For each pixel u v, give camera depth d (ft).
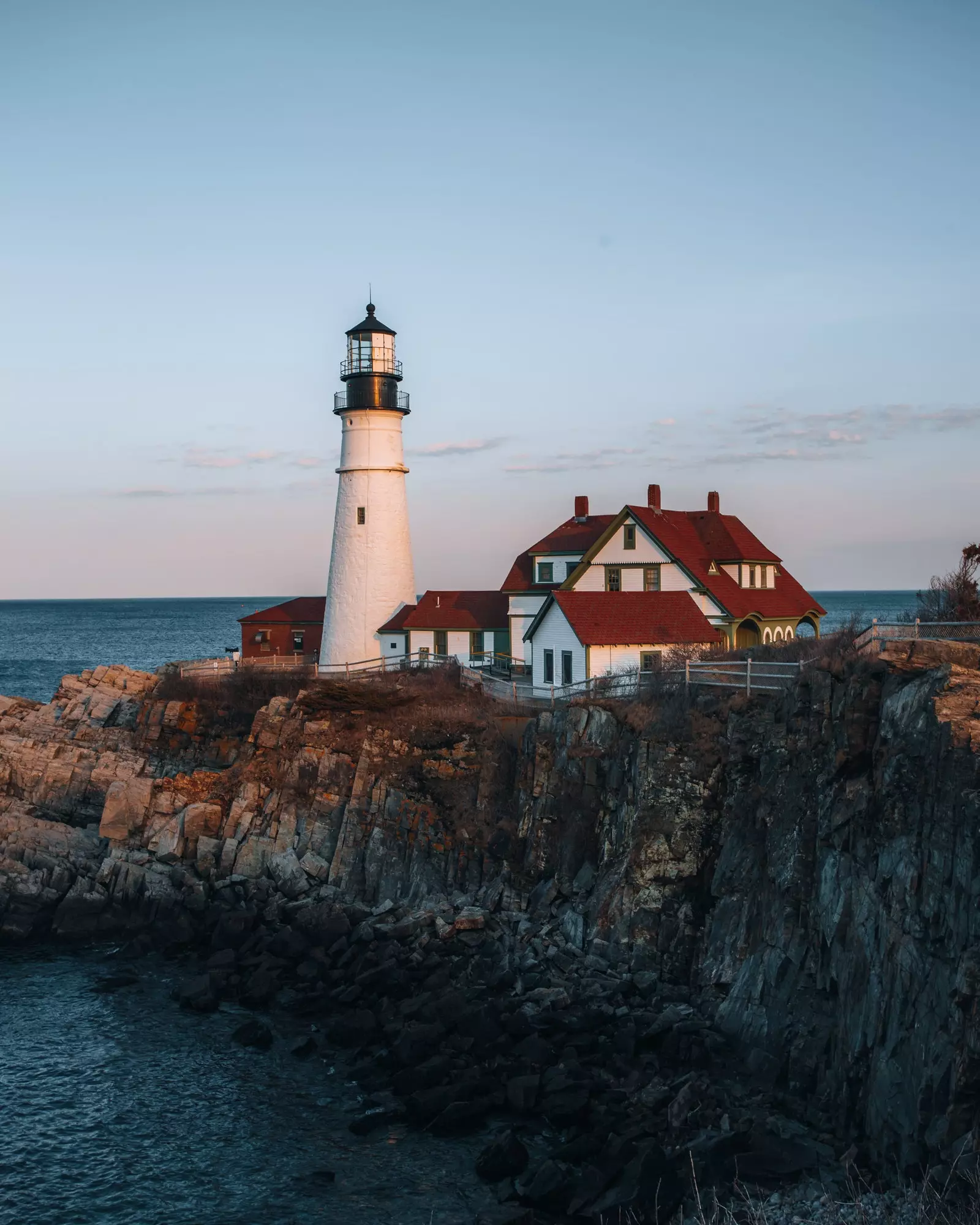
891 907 81.25
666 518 215.72
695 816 120.26
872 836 87.30
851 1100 83.15
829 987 91.25
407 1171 86.99
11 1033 114.21
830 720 102.83
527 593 219.20
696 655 154.30
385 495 231.91
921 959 75.25
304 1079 103.30
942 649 97.50
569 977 115.65
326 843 155.53
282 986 124.57
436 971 120.26
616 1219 75.05
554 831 140.36
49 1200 85.10
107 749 193.36
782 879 102.01
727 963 107.14
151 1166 89.25
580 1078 94.99
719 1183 77.36
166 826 158.92
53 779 175.01
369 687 173.68
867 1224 67.15
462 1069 98.58
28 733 199.62
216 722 196.65
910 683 90.27
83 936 146.51
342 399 233.55
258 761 165.27
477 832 148.87
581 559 213.05
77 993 125.39
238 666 224.33
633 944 116.88
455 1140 90.94
